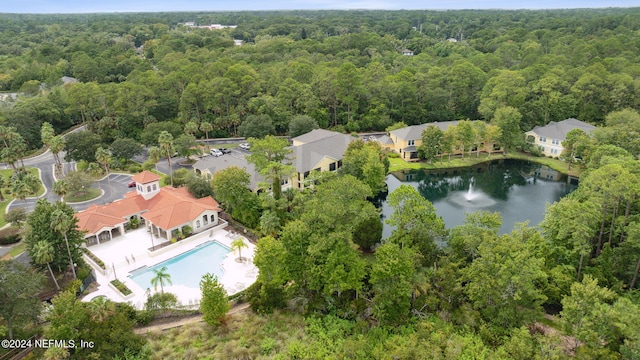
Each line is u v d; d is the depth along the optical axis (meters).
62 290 51.84
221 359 40.72
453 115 131.12
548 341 37.34
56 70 158.38
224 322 46.38
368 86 130.50
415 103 129.50
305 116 115.12
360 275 46.06
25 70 158.75
